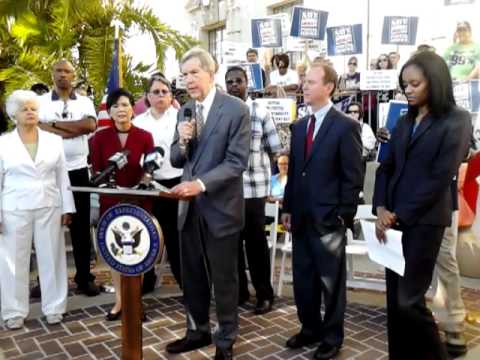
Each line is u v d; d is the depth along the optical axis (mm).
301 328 3324
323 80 2969
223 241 2896
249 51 7910
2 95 6750
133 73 7500
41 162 3648
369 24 8336
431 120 2500
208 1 12805
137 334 2736
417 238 2533
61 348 3311
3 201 3596
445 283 3102
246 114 2871
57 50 7246
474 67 6207
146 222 2584
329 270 3004
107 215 2652
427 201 2469
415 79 2479
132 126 3826
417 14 7613
